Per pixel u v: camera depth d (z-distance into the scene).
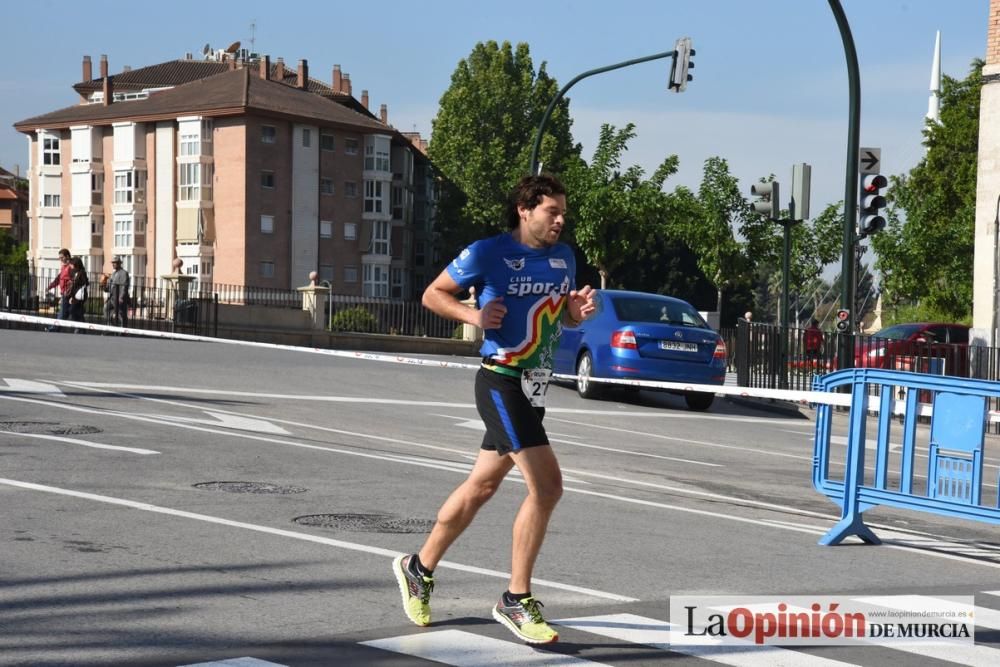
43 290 36.75
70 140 82.88
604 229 60.91
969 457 8.29
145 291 35.72
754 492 11.27
